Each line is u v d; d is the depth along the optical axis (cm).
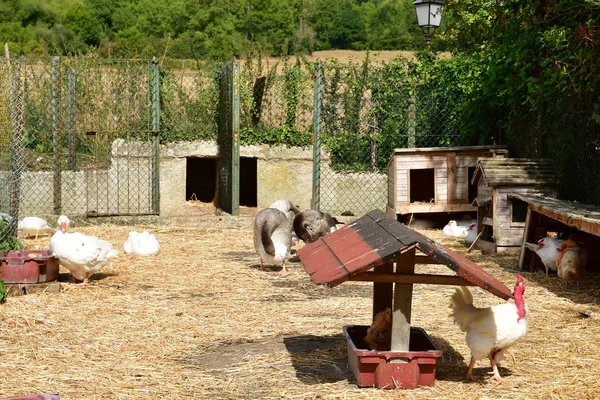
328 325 714
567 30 1062
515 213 1200
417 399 506
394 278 524
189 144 1656
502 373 567
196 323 721
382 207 1619
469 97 1544
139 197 1603
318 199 1565
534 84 1224
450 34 1661
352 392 520
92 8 4272
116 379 549
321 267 540
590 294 845
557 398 511
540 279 937
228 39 3859
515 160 1166
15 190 1055
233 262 1080
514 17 1298
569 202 1002
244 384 540
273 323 721
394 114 1620
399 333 533
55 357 601
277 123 1650
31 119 1584
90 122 1616
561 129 1228
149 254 1134
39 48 4016
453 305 552
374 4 4938
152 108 1592
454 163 1418
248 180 1828
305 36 4547
